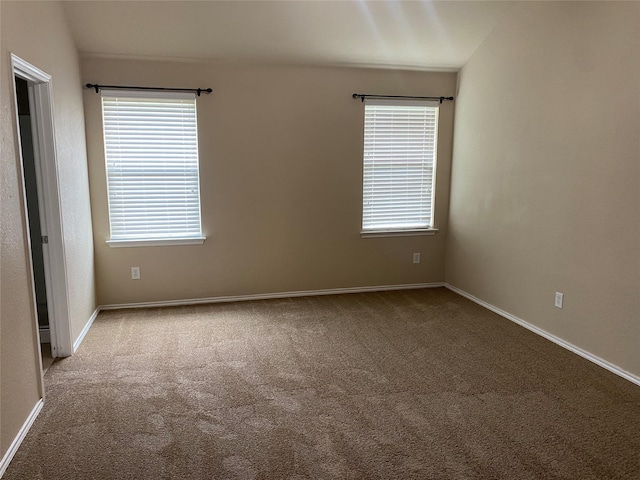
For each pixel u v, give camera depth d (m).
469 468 2.01
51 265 3.00
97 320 3.89
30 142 3.37
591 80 2.99
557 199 3.34
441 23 3.83
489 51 4.04
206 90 4.07
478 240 4.35
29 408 2.29
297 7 3.53
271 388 2.72
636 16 2.66
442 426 2.32
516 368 2.99
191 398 2.59
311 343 3.41
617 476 1.96
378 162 4.64
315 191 4.50
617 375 2.88
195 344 3.38
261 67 4.18
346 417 2.41
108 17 3.43
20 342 2.20
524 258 3.72
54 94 2.95
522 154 3.69
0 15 2.11
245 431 2.28
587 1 2.99
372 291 4.83
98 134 3.92
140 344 3.38
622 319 2.85
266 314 4.07
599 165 2.96
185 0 3.36
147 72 3.94
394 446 2.16
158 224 4.20
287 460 2.06
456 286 4.79
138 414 2.42
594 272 3.04
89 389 2.69
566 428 2.31
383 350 3.29
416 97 4.55
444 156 4.76
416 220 4.86
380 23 3.77
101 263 4.10
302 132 4.37
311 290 4.68
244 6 3.47
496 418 2.40
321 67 4.31
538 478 1.94
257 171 4.33
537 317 3.61
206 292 4.40
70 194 3.26
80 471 1.97
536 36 3.46
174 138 4.11
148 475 1.95
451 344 3.40
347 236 4.67
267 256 4.50
